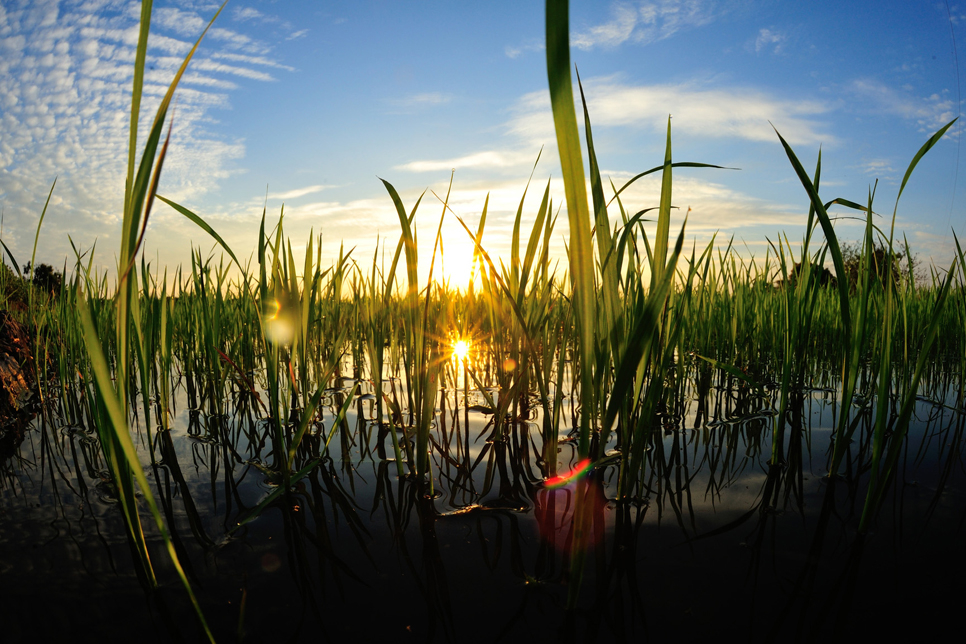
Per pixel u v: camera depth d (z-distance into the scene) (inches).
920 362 15.4
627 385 12.6
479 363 46.6
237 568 15.8
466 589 14.8
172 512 19.4
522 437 28.4
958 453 24.6
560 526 18.2
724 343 41.6
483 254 18.1
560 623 13.5
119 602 14.2
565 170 10.5
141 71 10.4
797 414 32.3
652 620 13.5
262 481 22.5
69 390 36.5
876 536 17.1
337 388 41.3
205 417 33.2
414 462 24.3
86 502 20.1
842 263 18.2
